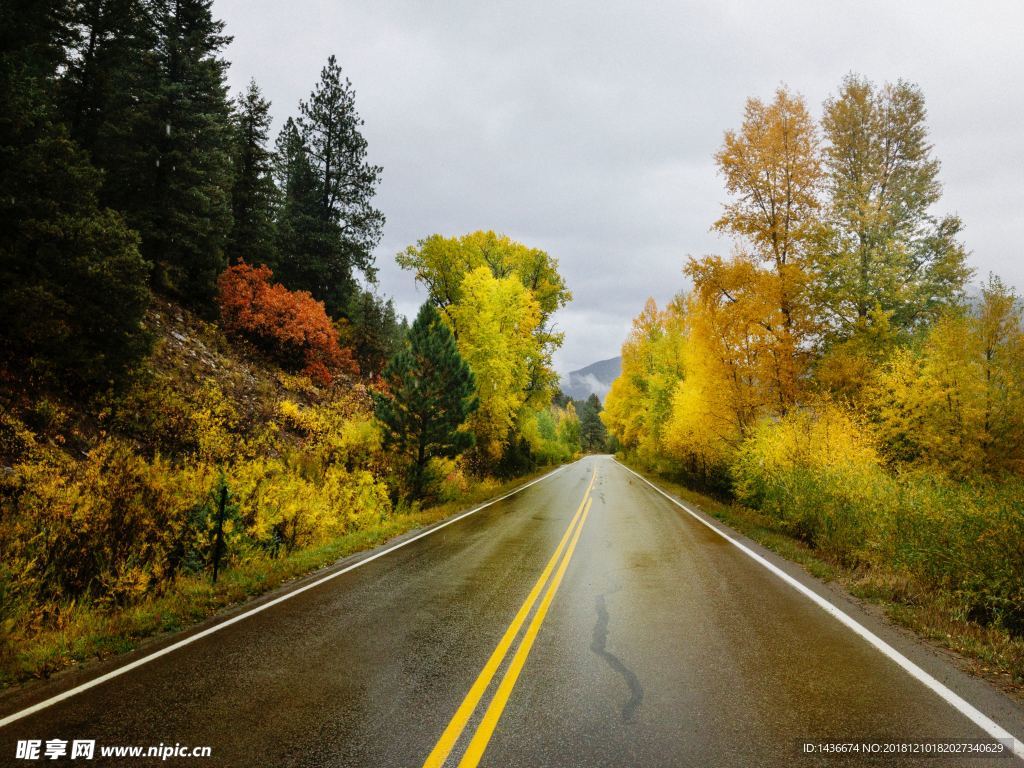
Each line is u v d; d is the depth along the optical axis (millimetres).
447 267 27328
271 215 28609
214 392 14961
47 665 4590
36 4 15141
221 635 5406
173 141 19812
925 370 14164
